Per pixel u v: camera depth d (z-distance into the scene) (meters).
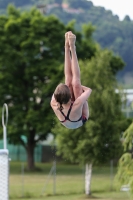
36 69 113.88
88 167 77.31
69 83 20.83
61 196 77.44
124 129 75.31
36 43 113.88
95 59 77.12
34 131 119.12
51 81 112.75
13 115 113.94
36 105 116.38
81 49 121.50
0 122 113.38
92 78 75.94
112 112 74.06
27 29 117.00
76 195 78.62
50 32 118.44
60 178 103.38
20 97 116.06
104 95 73.75
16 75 116.12
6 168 22.23
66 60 20.78
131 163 54.91
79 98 20.27
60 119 20.67
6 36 116.12
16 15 128.00
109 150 74.06
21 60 113.88
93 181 94.56
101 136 73.38
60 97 20.16
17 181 97.69
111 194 78.44
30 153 120.31
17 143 116.75
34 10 125.25
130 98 108.00
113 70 119.25
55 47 117.31
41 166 134.00
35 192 81.06
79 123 20.81
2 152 22.20
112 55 119.31
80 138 74.00
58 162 143.75
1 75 113.75
